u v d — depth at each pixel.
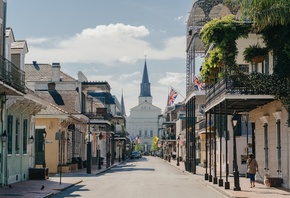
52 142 42.06
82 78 67.75
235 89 26.81
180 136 83.31
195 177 39.00
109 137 66.44
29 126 34.84
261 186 27.97
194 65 43.69
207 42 28.14
